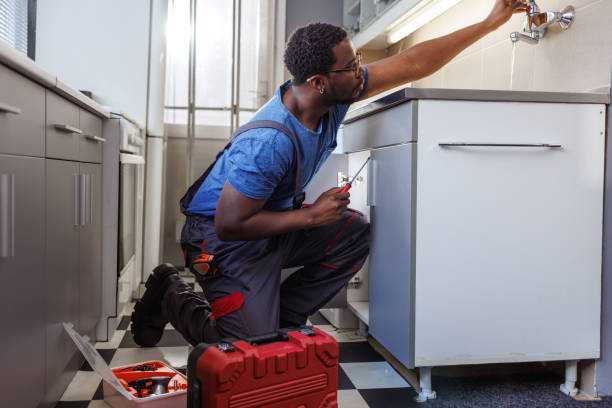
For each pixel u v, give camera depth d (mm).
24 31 2965
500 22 1661
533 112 1506
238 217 1266
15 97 1079
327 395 1112
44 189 1285
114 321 2090
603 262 1549
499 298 1513
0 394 1006
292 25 3965
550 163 1519
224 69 3850
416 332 1486
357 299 2107
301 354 1062
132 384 1471
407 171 1486
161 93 3139
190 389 1049
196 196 1507
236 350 1024
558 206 1526
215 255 1410
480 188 1494
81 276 1690
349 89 1271
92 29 3053
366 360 1844
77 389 1583
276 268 1448
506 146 1478
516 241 1514
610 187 1522
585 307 1545
